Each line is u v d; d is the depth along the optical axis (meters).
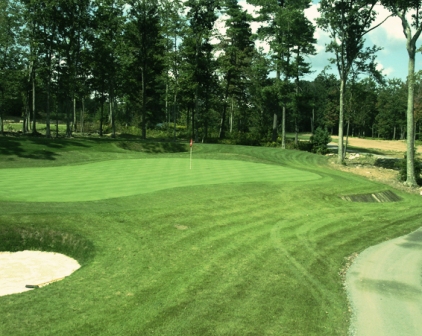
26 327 6.29
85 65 40.84
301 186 19.09
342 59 32.47
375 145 69.19
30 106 55.69
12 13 37.16
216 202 15.14
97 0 37.00
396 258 11.06
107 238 10.96
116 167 23.19
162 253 10.07
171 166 24.11
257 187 18.05
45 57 38.09
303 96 42.47
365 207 17.30
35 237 10.96
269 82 56.00
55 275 9.32
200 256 9.96
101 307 7.05
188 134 54.78
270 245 11.13
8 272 9.36
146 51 41.97
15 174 19.67
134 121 66.75
